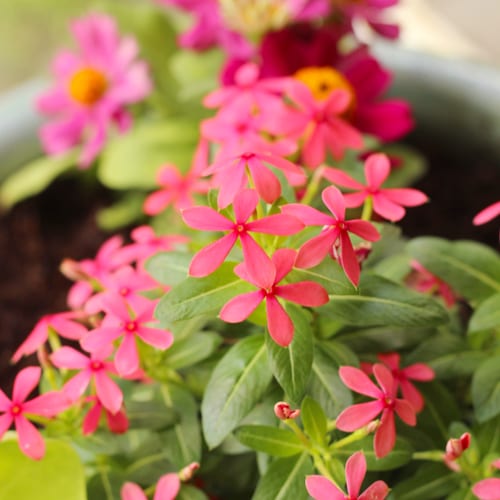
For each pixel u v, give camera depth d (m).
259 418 0.43
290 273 0.39
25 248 0.72
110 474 0.45
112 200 0.77
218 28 0.65
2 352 0.62
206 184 0.48
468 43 0.83
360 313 0.41
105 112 0.69
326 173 0.42
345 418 0.39
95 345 0.39
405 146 0.72
